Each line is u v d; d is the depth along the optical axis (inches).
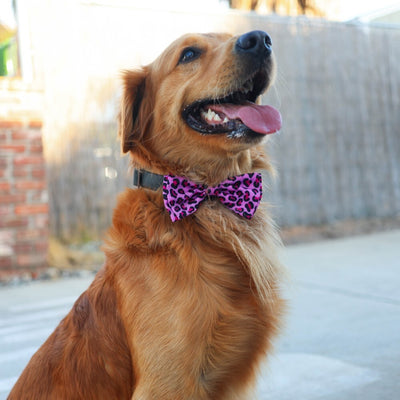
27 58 246.8
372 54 349.1
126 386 85.2
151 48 273.4
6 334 161.9
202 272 85.0
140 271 84.7
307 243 306.8
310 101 329.4
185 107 98.2
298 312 171.0
